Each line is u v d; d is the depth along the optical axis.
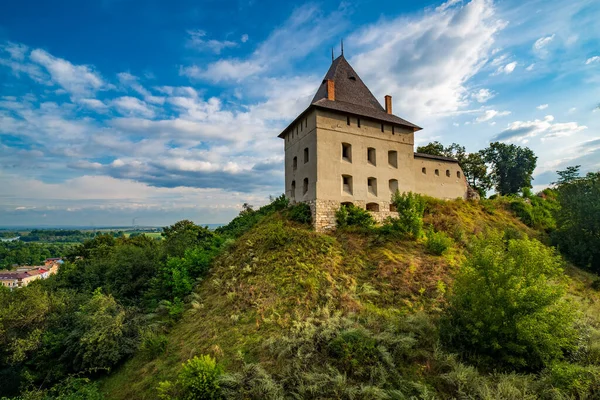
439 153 43.72
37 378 14.52
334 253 18.20
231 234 27.53
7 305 16.67
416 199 22.33
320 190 22.00
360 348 10.34
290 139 27.59
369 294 14.58
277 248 19.00
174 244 28.00
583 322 12.01
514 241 11.22
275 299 14.62
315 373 9.75
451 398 9.11
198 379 9.75
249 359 11.20
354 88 26.56
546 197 38.59
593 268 22.78
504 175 46.94
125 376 13.33
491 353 10.47
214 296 17.28
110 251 30.94
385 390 9.21
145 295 20.91
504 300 10.04
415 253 18.78
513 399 8.62
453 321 11.51
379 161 24.84
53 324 16.77
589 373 9.00
